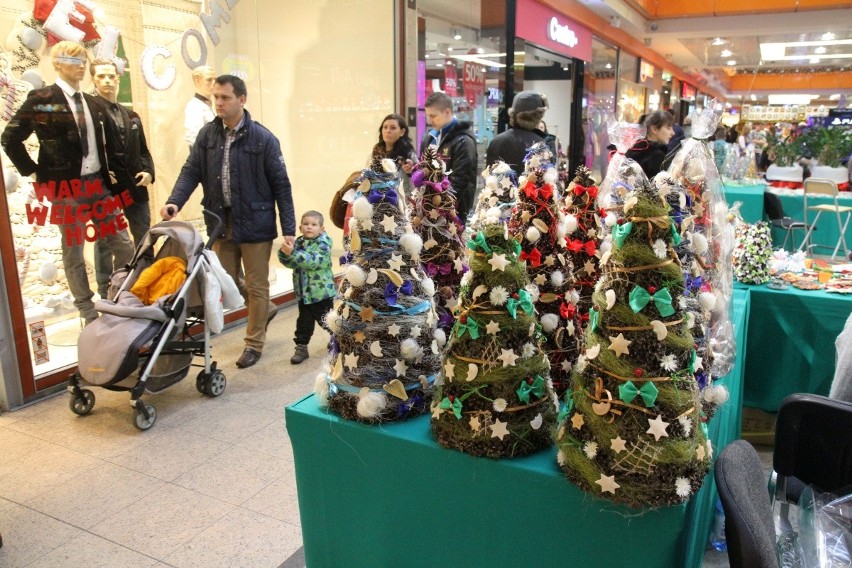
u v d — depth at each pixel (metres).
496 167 1.75
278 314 5.14
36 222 3.45
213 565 2.11
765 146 9.76
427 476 1.44
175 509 2.43
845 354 2.07
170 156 4.62
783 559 1.40
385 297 1.45
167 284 3.18
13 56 3.27
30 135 3.36
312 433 1.59
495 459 1.34
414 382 1.52
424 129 6.48
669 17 10.73
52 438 2.99
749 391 3.08
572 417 1.24
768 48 12.24
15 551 2.18
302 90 6.10
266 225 3.80
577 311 1.58
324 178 6.30
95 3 3.76
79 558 2.14
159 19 4.32
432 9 6.29
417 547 1.53
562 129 9.70
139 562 2.12
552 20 8.11
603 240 1.57
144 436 3.02
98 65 3.74
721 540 2.08
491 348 1.31
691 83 18.91
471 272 1.34
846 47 11.66
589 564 1.28
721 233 1.76
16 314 3.26
